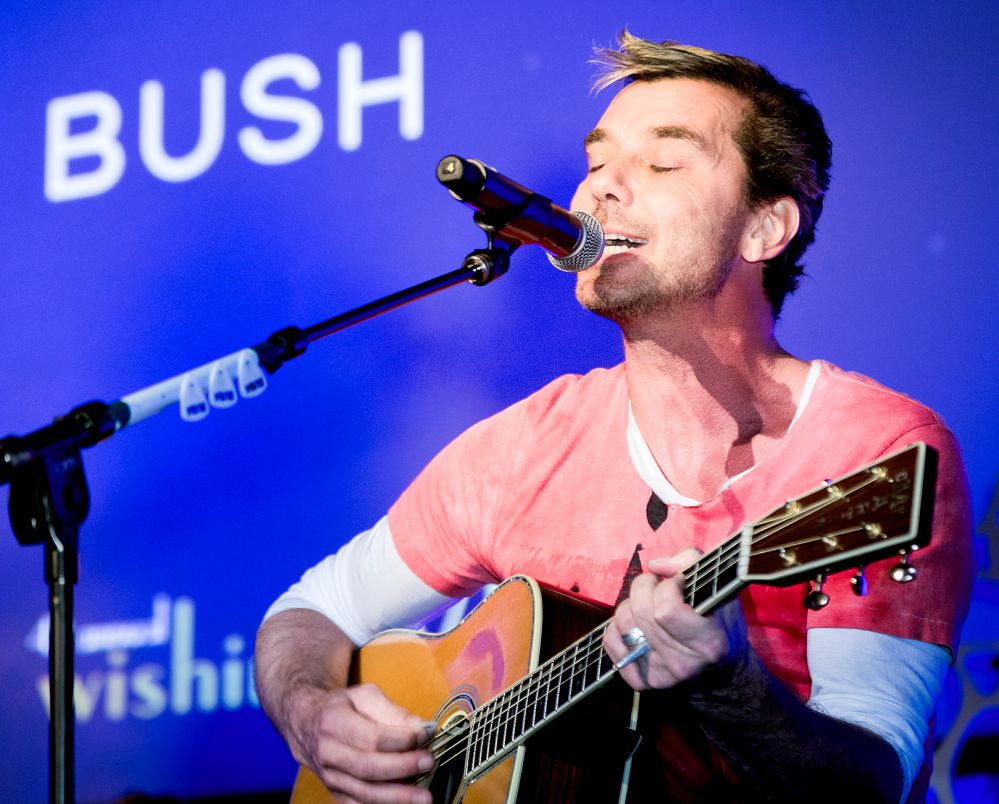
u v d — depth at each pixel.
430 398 3.76
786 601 2.15
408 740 2.27
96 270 4.29
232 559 3.92
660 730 2.01
